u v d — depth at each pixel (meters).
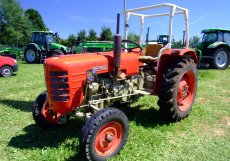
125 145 4.12
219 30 13.80
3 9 53.38
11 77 11.01
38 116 4.51
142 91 4.93
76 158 3.75
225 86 8.49
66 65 3.82
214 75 10.77
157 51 5.52
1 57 11.27
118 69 4.46
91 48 14.75
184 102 5.26
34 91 7.95
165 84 4.75
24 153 4.00
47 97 4.46
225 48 13.40
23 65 16.80
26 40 55.16
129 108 5.83
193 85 5.36
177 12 5.65
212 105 6.22
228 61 13.57
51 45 18.22
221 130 4.80
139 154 3.91
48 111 4.54
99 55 4.41
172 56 5.18
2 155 3.95
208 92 7.55
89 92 4.06
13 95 7.43
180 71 4.85
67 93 3.85
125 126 3.85
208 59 13.40
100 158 3.62
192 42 15.42
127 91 4.75
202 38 14.43
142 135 4.46
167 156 3.89
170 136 4.50
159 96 4.79
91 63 4.10
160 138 4.39
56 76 3.83
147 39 6.27
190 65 5.12
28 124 5.09
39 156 3.89
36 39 18.55
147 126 4.87
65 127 4.81
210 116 5.46
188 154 3.95
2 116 5.54
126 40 5.36
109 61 4.34
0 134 4.65
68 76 3.82
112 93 4.48
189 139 4.41
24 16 56.06
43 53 18.39
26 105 6.36
